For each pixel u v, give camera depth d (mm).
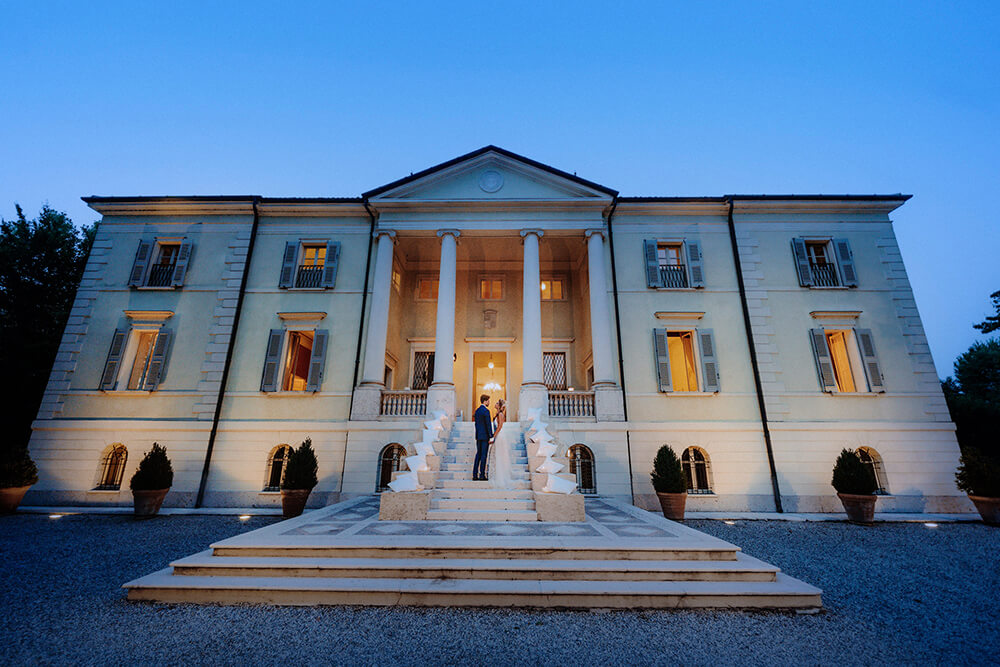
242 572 5551
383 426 12945
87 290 14492
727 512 12227
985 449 17672
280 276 14883
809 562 7473
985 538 9391
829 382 13305
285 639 4328
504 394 16703
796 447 12844
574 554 5930
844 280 14305
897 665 4055
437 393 13047
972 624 4992
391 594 5125
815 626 4820
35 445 12945
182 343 13977
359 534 6707
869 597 5797
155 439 13023
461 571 5508
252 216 15469
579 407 13367
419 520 7910
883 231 14914
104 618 4805
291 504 10961
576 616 4902
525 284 14195
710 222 15250
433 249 17000
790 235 14953
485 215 14961
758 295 14305
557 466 8758
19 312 16797
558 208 14914
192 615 4859
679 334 14859
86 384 13594
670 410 13352
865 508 10906
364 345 14164
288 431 13188
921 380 13383
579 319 17156
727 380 13617
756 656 4156
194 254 14992
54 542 8430
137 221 15352
